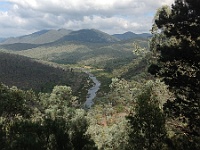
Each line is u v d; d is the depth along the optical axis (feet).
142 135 73.10
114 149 129.49
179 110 66.49
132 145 75.72
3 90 165.89
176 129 75.00
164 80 67.82
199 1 60.13
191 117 65.10
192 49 60.49
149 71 70.95
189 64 65.21
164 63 70.18
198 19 61.52
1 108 153.58
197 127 67.92
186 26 62.49
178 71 65.26
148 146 71.77
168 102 68.08
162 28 70.13
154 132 71.26
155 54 82.99
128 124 97.76
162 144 68.54
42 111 227.61
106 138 138.51
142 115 72.18
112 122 233.55
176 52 62.18
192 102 65.92
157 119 71.26
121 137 122.72
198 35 61.77
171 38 72.90
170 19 64.80
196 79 62.08
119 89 201.26
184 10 62.34
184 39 65.51
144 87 90.48
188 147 59.52
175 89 70.44
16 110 164.14
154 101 74.02
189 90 67.72
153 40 84.94
